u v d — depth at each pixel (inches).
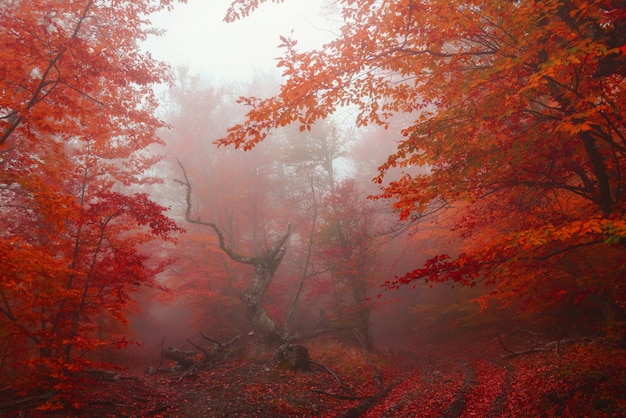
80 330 331.9
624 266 266.8
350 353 570.9
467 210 348.2
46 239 378.9
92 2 308.5
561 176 245.3
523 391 318.3
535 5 159.6
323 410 369.7
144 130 411.5
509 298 421.7
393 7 182.7
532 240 160.4
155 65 392.5
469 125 192.2
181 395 377.4
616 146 189.3
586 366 302.5
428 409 336.5
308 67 193.2
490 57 209.6
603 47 149.3
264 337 638.5
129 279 349.4
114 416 311.9
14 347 322.3
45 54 278.8
